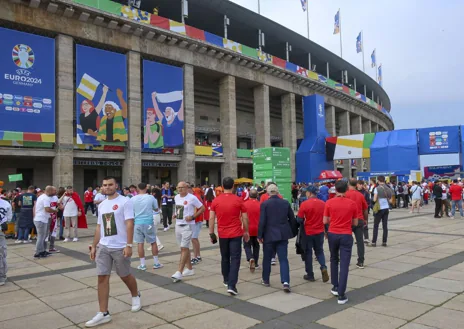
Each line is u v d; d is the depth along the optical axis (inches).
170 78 1141.1
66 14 917.2
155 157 1106.7
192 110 1197.7
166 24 1107.9
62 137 905.5
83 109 943.0
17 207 570.9
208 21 1434.5
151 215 332.5
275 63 1486.2
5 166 961.5
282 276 254.4
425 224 641.0
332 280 245.1
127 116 1038.4
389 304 222.8
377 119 2556.6
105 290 203.0
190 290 261.3
